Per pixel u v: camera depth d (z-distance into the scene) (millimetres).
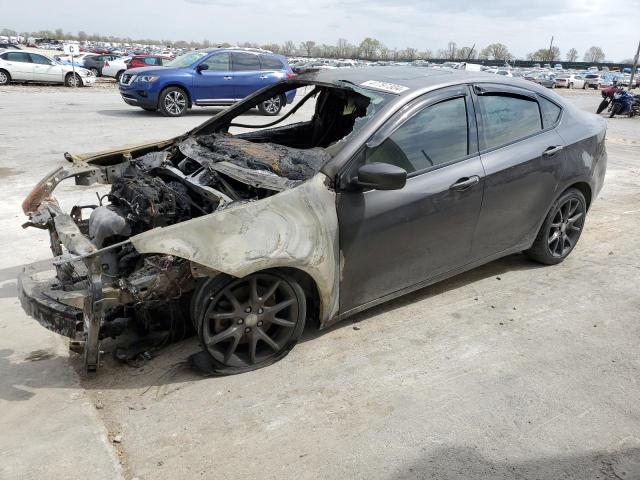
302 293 3285
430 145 3639
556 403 3041
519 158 4055
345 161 3293
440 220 3693
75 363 3312
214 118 4562
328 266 3256
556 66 89625
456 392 3123
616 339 3725
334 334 3707
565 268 4883
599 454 2668
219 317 3082
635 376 3305
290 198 3131
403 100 3555
